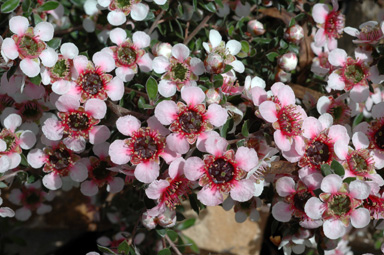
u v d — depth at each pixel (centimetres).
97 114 20
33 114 22
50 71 20
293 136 20
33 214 28
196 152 20
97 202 28
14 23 20
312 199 19
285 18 25
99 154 21
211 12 24
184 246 25
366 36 22
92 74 20
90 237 28
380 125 21
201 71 21
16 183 26
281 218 20
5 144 21
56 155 21
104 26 24
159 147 19
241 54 23
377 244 28
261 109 19
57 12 24
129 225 27
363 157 20
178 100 21
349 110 22
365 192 19
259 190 20
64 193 28
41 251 28
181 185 20
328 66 24
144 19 23
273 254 27
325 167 19
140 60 21
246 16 25
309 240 22
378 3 28
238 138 20
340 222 19
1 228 27
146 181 19
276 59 24
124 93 22
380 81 22
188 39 24
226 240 27
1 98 22
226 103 20
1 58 20
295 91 24
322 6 23
